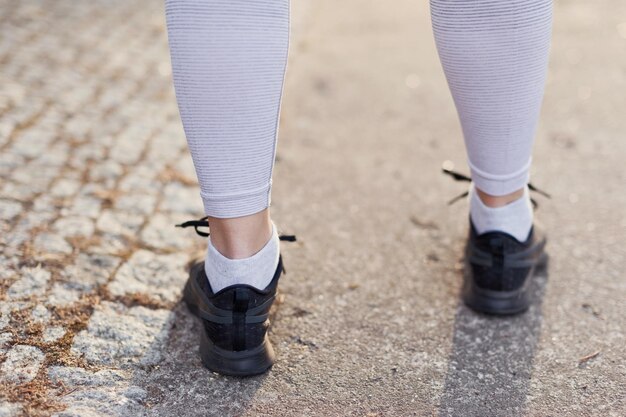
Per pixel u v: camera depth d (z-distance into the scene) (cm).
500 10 134
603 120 286
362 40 384
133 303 172
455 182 244
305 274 190
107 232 200
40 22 367
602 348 163
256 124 128
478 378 153
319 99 311
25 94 282
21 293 171
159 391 146
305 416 141
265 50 123
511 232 165
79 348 155
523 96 144
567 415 143
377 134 280
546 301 179
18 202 208
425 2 446
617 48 356
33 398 139
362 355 160
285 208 224
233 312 143
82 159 238
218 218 137
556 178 243
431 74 339
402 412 143
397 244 206
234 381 150
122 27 374
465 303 177
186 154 249
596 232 211
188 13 119
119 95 292
